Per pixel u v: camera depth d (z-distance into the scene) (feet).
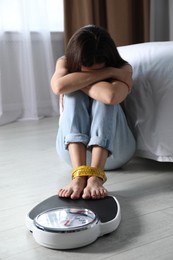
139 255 3.13
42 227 3.33
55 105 10.78
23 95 10.32
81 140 4.47
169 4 11.71
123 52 5.89
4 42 9.96
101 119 4.45
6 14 9.92
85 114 4.63
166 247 3.24
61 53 11.07
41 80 10.75
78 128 4.56
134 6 11.04
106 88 4.44
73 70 4.76
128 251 3.20
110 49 4.76
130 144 5.17
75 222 3.38
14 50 10.19
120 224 3.71
